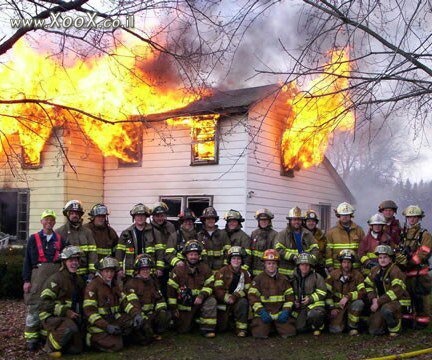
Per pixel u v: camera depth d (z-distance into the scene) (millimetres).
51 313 6188
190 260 7234
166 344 6762
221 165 12562
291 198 14320
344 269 7312
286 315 7035
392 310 6887
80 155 13789
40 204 13938
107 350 6363
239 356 6148
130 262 7414
